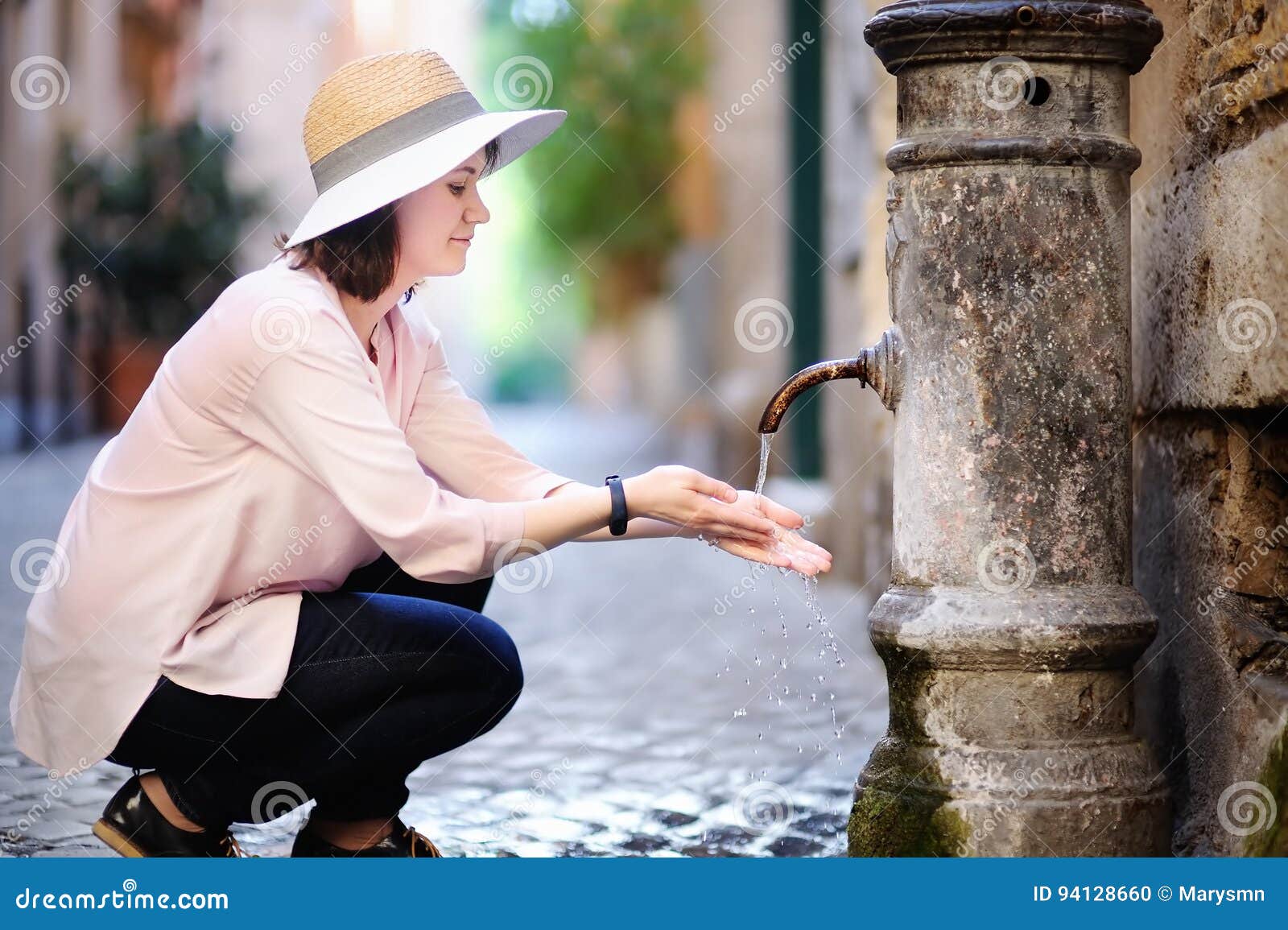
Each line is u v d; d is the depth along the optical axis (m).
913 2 4.62
